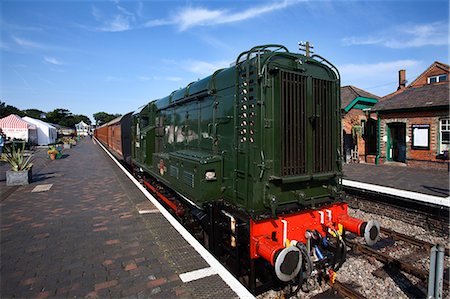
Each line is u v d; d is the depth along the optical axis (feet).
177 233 16.56
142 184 33.32
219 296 10.45
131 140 40.11
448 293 14.05
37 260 13.37
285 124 13.38
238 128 14.25
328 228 14.06
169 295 10.55
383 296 13.92
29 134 106.83
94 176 37.37
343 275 15.70
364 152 55.72
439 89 46.83
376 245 19.85
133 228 17.47
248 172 13.47
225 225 14.92
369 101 56.85
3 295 10.61
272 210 12.75
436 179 33.12
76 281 11.56
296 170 13.80
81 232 16.87
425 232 22.35
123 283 11.39
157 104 29.89
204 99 18.48
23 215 20.27
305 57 14.39
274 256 11.12
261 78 13.19
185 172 17.38
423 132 44.70
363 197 28.35
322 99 14.76
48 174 39.06
